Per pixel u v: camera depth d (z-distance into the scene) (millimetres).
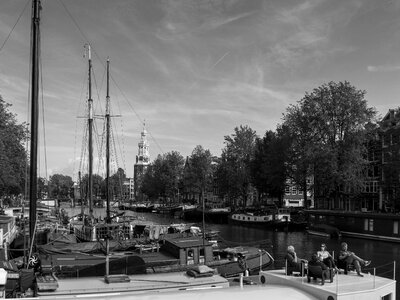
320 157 58156
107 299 9320
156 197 133750
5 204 81250
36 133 17797
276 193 79062
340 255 13344
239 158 86750
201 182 98812
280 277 12055
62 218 62094
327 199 81875
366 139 60438
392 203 59406
